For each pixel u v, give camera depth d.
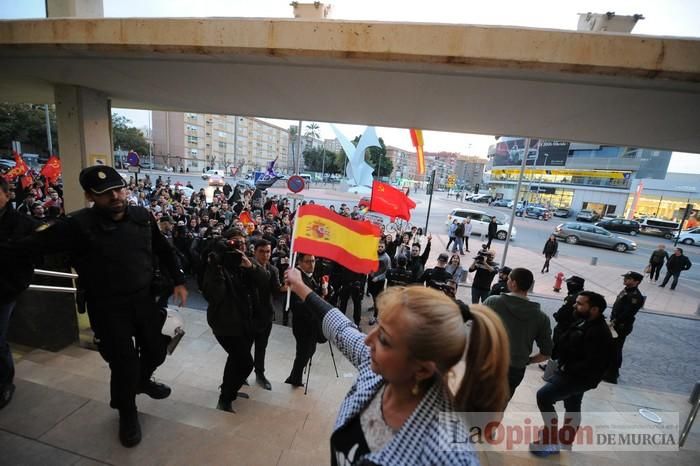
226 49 2.87
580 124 4.38
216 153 78.94
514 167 46.94
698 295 11.38
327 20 2.69
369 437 0.86
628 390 4.65
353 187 31.64
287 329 5.56
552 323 8.35
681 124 3.67
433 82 3.31
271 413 2.72
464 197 53.56
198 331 4.98
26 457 1.76
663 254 12.41
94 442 1.90
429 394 0.82
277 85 4.02
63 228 1.75
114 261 1.86
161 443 1.95
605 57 2.43
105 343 1.90
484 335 0.80
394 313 0.81
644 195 36.47
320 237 2.95
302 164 78.94
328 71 3.28
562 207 39.84
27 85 4.90
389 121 5.71
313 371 4.34
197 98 5.31
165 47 2.93
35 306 3.33
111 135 5.34
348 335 1.26
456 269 8.25
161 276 2.23
